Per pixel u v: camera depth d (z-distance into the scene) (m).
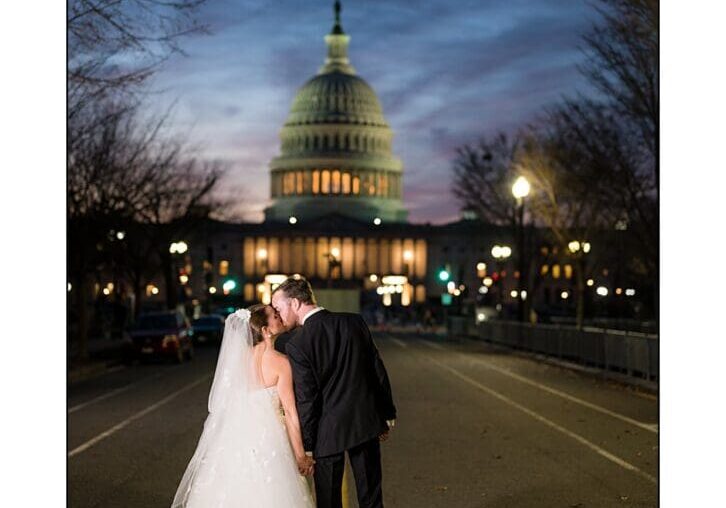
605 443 16.48
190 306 85.56
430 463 14.44
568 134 49.69
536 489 12.37
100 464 14.51
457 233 185.50
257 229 183.88
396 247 187.62
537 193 47.44
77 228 38.44
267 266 182.00
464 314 85.12
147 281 64.44
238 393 8.34
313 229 185.00
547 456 15.05
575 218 46.56
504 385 28.75
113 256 55.25
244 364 8.38
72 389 28.12
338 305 66.38
